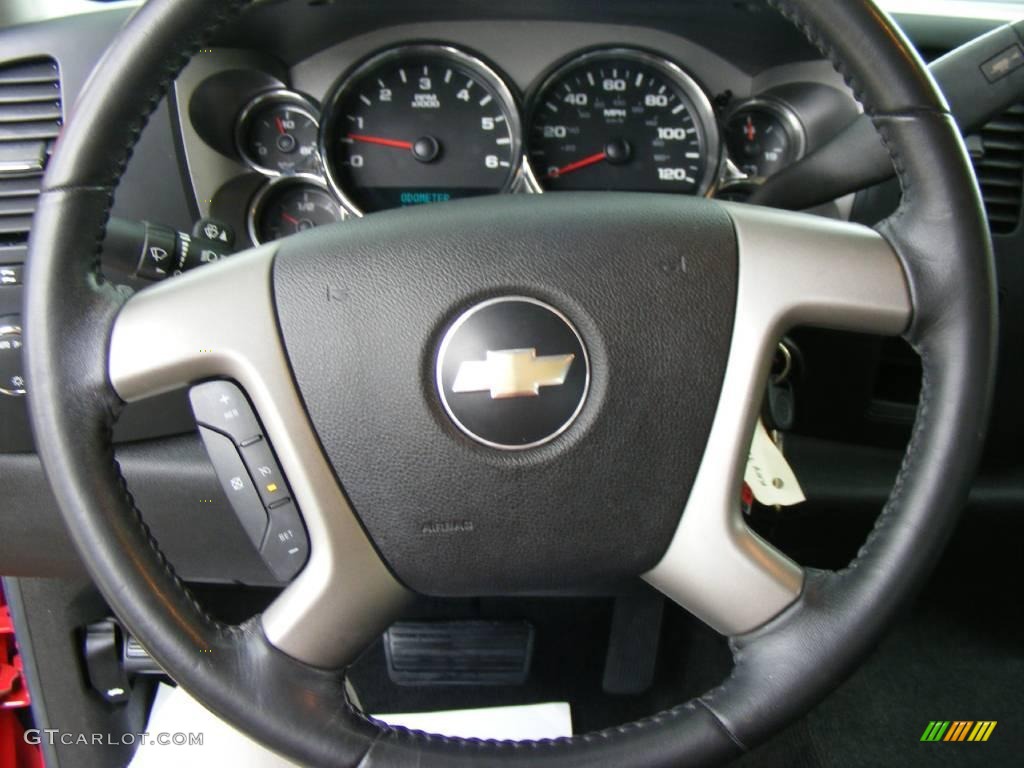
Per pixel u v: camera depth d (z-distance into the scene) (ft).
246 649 2.18
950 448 2.10
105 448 2.12
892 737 4.40
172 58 2.10
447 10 3.87
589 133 4.22
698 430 2.24
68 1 3.73
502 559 2.29
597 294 2.20
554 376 2.18
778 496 2.66
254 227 4.07
